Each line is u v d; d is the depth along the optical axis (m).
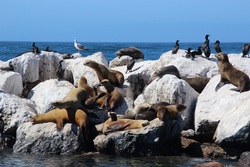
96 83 24.42
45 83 23.92
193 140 19.00
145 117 19.25
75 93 20.08
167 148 18.36
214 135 18.25
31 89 25.11
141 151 17.88
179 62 24.66
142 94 22.42
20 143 18.73
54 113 19.12
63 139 18.36
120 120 18.80
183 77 24.12
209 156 17.88
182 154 18.30
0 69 26.28
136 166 16.38
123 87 23.78
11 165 16.55
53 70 27.09
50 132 18.50
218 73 24.17
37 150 18.39
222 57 20.83
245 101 18.47
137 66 26.48
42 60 26.77
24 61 26.25
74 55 32.38
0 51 85.50
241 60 24.02
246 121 17.00
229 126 17.44
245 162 16.58
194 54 24.95
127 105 21.72
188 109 20.69
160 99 21.25
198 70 24.22
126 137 17.83
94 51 90.38
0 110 20.28
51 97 22.47
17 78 24.36
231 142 17.31
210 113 19.42
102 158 17.53
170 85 20.84
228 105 19.33
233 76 20.45
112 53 81.19
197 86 23.23
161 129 17.92
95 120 19.92
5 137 19.78
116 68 27.28
